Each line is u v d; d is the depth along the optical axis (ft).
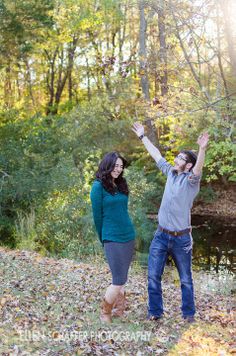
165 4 27.02
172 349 14.85
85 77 90.68
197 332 16.72
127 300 20.51
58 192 44.14
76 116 58.23
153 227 46.37
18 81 100.12
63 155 49.52
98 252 38.27
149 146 18.93
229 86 34.01
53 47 83.66
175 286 26.81
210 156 38.83
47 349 13.94
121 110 42.57
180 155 17.26
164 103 27.63
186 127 32.27
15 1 51.55
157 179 62.49
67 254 37.24
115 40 94.89
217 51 28.81
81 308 18.66
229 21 28.27
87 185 44.14
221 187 71.61
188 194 16.99
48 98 103.19
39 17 53.57
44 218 43.16
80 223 39.45
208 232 53.98
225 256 42.27
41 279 22.90
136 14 77.20
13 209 46.62
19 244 40.16
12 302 18.25
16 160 49.73
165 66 28.48
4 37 53.83
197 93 28.25
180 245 17.25
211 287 28.58
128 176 43.60
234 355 14.84
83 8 74.23
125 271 16.34
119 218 16.11
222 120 30.32
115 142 61.67
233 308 21.98
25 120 61.93
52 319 16.97
